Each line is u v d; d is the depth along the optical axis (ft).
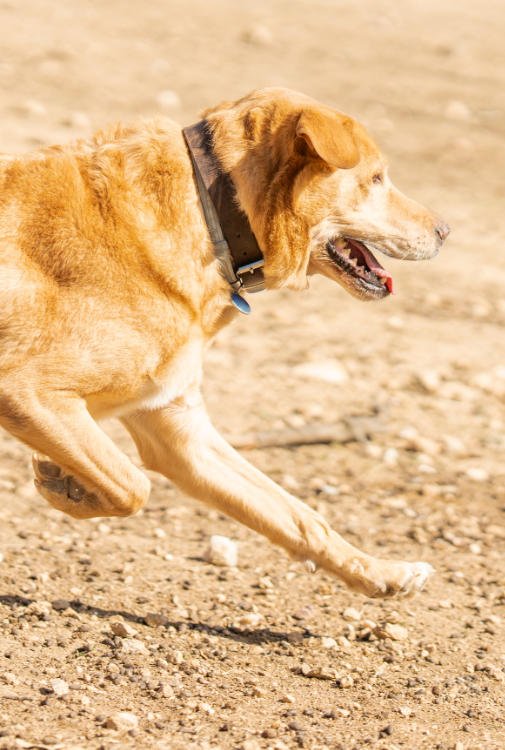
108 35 79.92
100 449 19.63
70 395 19.42
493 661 20.76
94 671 18.72
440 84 77.05
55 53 73.26
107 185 19.76
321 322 43.32
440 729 17.88
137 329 19.38
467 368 39.63
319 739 17.07
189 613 21.76
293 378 37.45
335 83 74.79
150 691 18.22
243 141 20.42
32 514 26.81
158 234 19.67
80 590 22.18
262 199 20.40
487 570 25.46
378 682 19.63
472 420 35.68
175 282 19.60
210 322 20.59
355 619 22.27
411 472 31.60
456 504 29.63
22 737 15.99
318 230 21.27
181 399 21.09
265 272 20.85
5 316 19.02
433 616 22.75
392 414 35.35
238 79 73.00
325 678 19.57
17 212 19.40
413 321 44.21
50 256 19.24
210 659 19.88
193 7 90.74
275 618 22.03
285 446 32.68
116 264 19.33
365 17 92.73
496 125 70.54
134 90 68.33
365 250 22.66
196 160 20.27
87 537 25.58
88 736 16.29
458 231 54.90
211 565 24.56
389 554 26.03
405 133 67.67
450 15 95.91
